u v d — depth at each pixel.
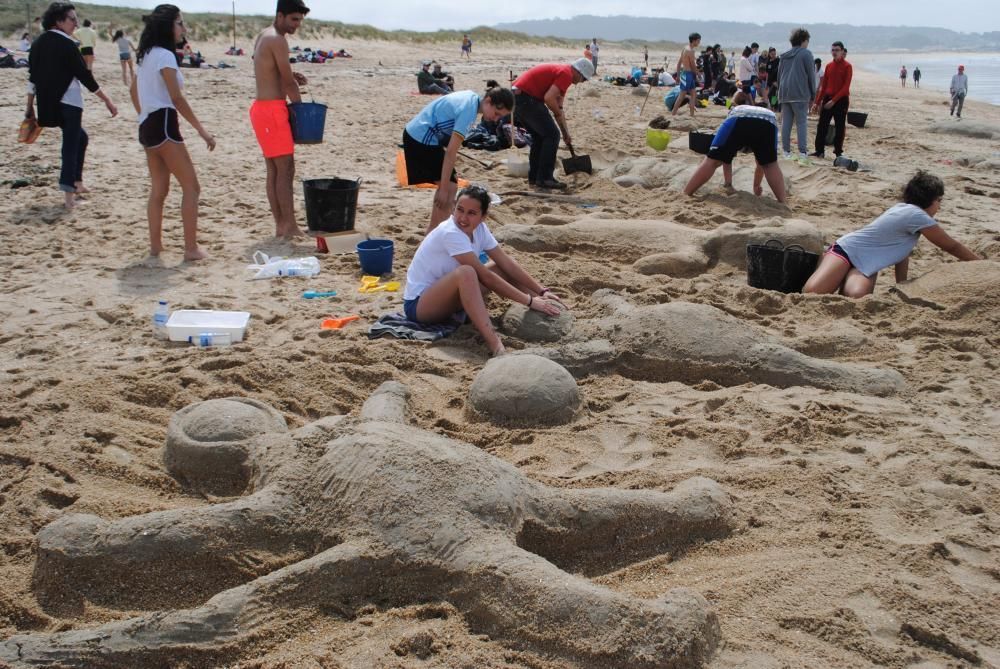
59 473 3.89
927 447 4.28
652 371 5.25
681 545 3.55
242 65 30.45
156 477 3.94
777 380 5.12
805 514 3.72
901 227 6.61
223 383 4.93
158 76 6.76
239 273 6.97
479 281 5.72
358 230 8.24
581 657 2.77
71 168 8.63
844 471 4.09
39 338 5.54
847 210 9.80
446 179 7.63
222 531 3.26
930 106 26.36
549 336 5.61
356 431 3.68
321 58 33.41
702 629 2.83
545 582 2.94
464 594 3.04
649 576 3.36
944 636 2.97
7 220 8.26
